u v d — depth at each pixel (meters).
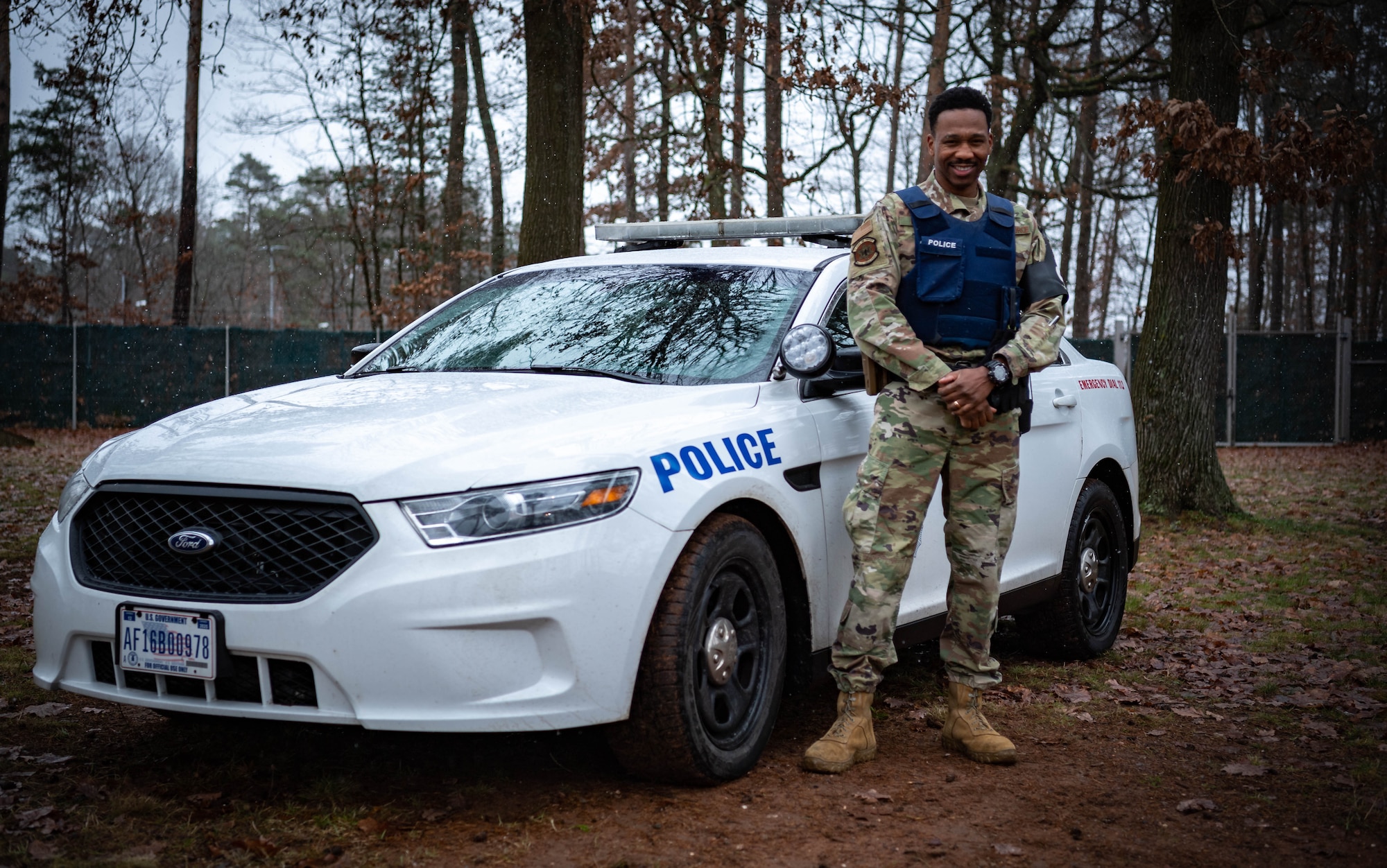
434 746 3.56
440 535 2.77
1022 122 16.66
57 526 3.21
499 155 23.86
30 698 4.09
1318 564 7.90
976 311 3.30
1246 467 16.08
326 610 2.73
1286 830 3.04
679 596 3.01
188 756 3.47
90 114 8.17
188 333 21.22
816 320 3.82
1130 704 4.34
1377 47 25.69
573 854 2.75
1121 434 5.30
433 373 3.84
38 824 2.85
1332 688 4.60
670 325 3.83
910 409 3.33
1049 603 4.85
